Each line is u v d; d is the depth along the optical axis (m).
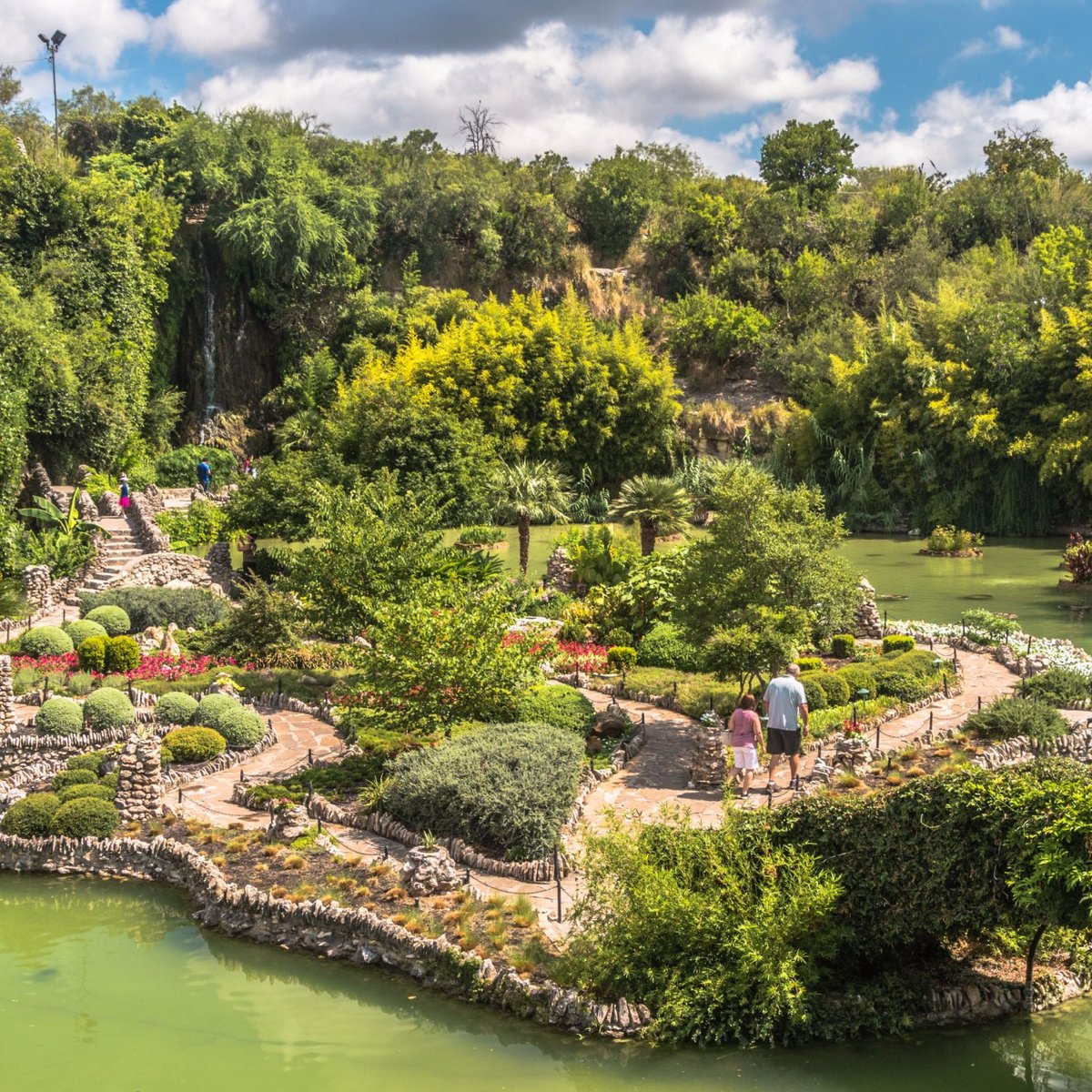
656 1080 10.09
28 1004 11.91
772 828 11.71
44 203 51.62
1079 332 52.56
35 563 35.53
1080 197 74.75
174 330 63.94
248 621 25.53
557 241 76.06
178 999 11.97
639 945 11.20
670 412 62.41
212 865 14.35
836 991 11.16
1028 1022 10.98
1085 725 19.34
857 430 59.91
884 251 76.38
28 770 18.12
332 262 68.50
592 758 17.94
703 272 79.31
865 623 27.91
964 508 55.19
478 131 89.44
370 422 43.88
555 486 38.03
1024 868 10.20
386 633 18.48
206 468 51.16
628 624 27.36
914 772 17.08
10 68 64.44
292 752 19.12
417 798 15.30
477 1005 11.51
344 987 12.14
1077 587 37.41
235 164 67.00
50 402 45.56
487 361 59.66
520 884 13.79
